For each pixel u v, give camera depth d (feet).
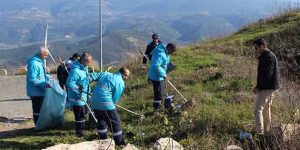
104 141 27.78
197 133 31.32
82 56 33.83
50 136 35.14
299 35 63.26
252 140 27.78
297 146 24.21
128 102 43.19
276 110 33.19
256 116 29.32
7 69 77.25
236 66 53.36
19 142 33.73
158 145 26.76
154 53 38.81
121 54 67.31
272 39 64.80
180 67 56.24
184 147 27.68
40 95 36.60
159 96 38.63
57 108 36.63
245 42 67.82
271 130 27.81
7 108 47.37
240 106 37.29
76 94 33.81
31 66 36.29
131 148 28.09
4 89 58.75
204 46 69.62
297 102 31.99
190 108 37.01
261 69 28.94
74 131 36.14
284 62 53.62
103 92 30.35
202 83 47.57
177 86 46.42
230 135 30.55
